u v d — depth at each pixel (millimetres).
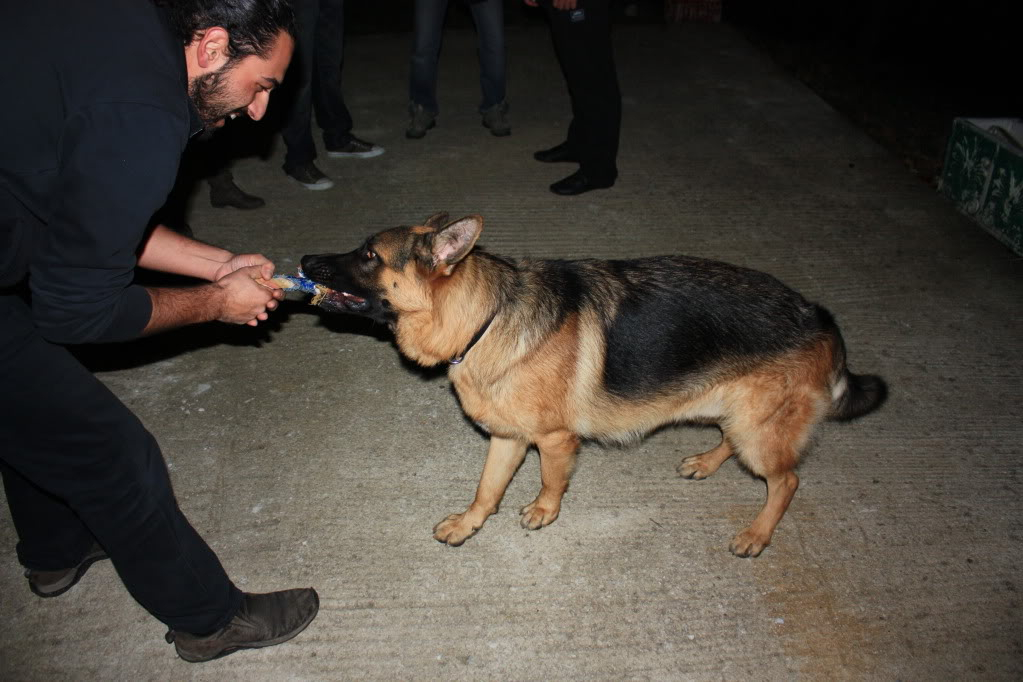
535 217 5535
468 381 2906
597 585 3010
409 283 2764
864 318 4574
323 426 3742
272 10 1917
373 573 3021
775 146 6742
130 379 3953
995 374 4164
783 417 3018
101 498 2131
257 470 3473
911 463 3607
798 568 3098
